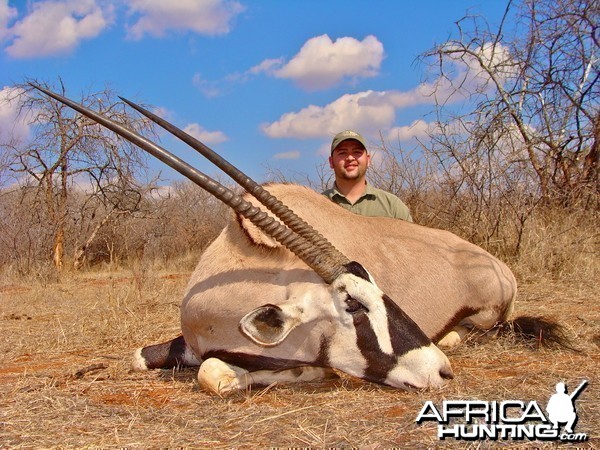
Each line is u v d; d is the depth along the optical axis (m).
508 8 5.21
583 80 5.26
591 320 2.67
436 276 2.39
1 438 1.51
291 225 1.86
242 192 2.17
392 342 1.82
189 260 7.34
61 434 1.53
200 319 2.04
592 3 5.18
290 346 1.91
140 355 2.26
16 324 3.42
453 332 2.48
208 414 1.66
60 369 2.29
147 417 1.64
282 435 1.47
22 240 7.28
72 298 4.50
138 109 1.88
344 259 1.89
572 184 4.87
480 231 4.22
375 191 3.06
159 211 8.27
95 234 7.48
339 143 2.97
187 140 1.84
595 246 4.22
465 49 5.02
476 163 4.25
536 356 2.18
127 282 5.45
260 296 1.96
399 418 1.55
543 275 3.79
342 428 1.50
